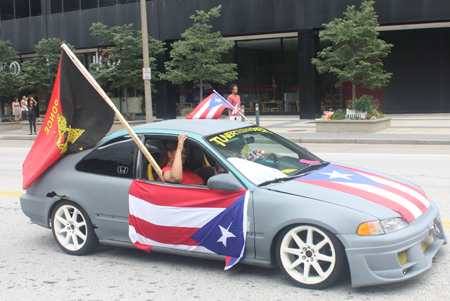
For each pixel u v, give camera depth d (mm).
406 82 26906
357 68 17516
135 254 5254
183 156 5035
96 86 5059
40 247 5699
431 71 26391
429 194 7535
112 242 4992
